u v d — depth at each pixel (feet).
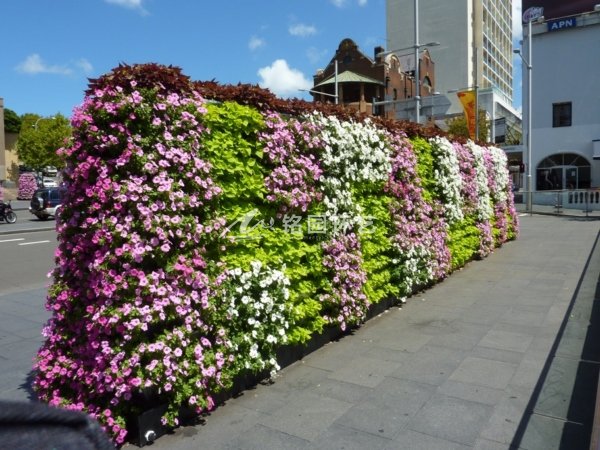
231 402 13.82
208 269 13.01
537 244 44.21
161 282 11.68
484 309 22.70
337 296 18.01
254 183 15.02
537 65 113.70
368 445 11.50
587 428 11.94
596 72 108.37
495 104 208.85
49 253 48.08
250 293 14.47
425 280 25.61
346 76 167.02
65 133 165.89
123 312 11.02
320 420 12.71
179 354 11.69
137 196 11.35
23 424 3.34
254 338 14.34
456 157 30.68
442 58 278.87
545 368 15.60
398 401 13.65
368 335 19.40
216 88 14.58
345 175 19.22
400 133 24.50
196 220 12.47
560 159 113.09
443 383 14.74
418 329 20.01
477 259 36.35
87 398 11.84
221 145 13.94
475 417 12.64
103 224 11.26
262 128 15.48
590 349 16.97
